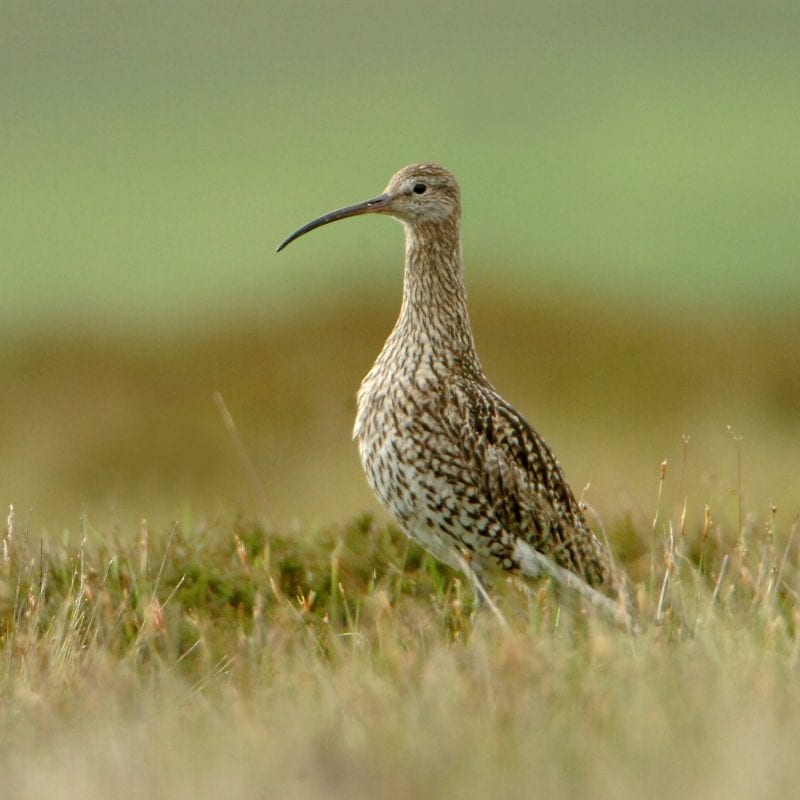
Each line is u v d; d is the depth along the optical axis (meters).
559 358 36.41
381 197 16.08
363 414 15.43
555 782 8.88
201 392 34.88
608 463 29.05
